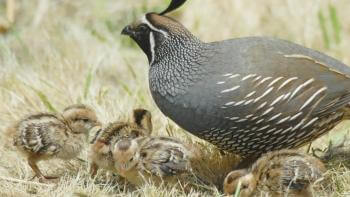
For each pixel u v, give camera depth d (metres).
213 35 19.09
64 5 19.89
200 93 11.95
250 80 11.82
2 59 17.31
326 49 18.42
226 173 12.74
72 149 12.63
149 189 11.77
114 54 17.44
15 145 12.40
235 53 12.10
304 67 12.11
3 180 12.32
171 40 12.43
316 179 11.66
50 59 16.67
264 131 11.98
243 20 19.19
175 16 19.52
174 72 12.30
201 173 12.59
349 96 12.17
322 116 12.15
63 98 15.01
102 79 16.91
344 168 12.70
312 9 19.14
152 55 12.60
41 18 19.23
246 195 11.66
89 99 14.84
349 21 19.39
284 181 11.61
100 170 12.72
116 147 11.87
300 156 11.74
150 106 14.67
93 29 18.58
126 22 19.70
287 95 11.90
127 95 15.20
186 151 12.05
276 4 19.38
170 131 13.70
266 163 11.71
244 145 12.16
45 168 13.05
